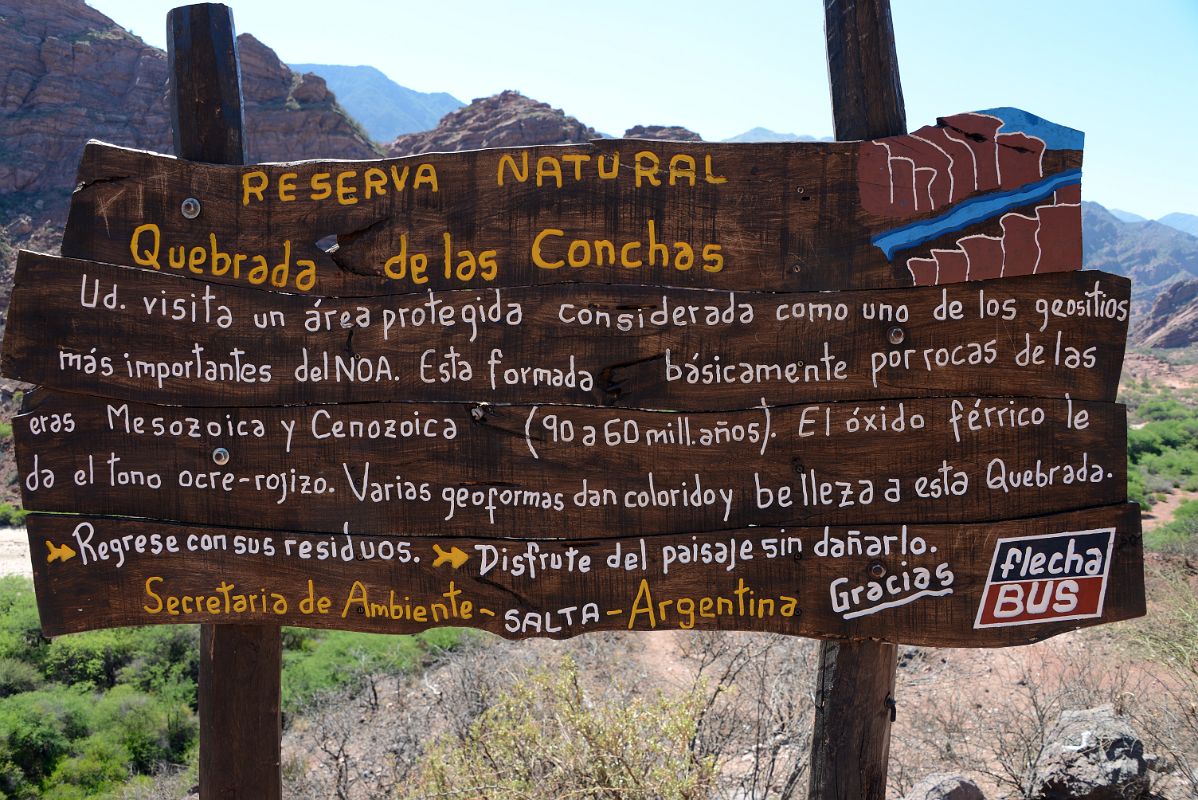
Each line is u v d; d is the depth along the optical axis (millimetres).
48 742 10359
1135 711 5559
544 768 4086
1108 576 2623
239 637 2820
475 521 2725
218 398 2705
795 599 2684
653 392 2672
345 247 2691
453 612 2734
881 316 2615
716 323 2646
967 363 2611
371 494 2727
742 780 4645
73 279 2660
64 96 63406
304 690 10047
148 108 65750
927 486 2646
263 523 2742
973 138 2562
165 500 2725
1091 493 2621
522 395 2691
